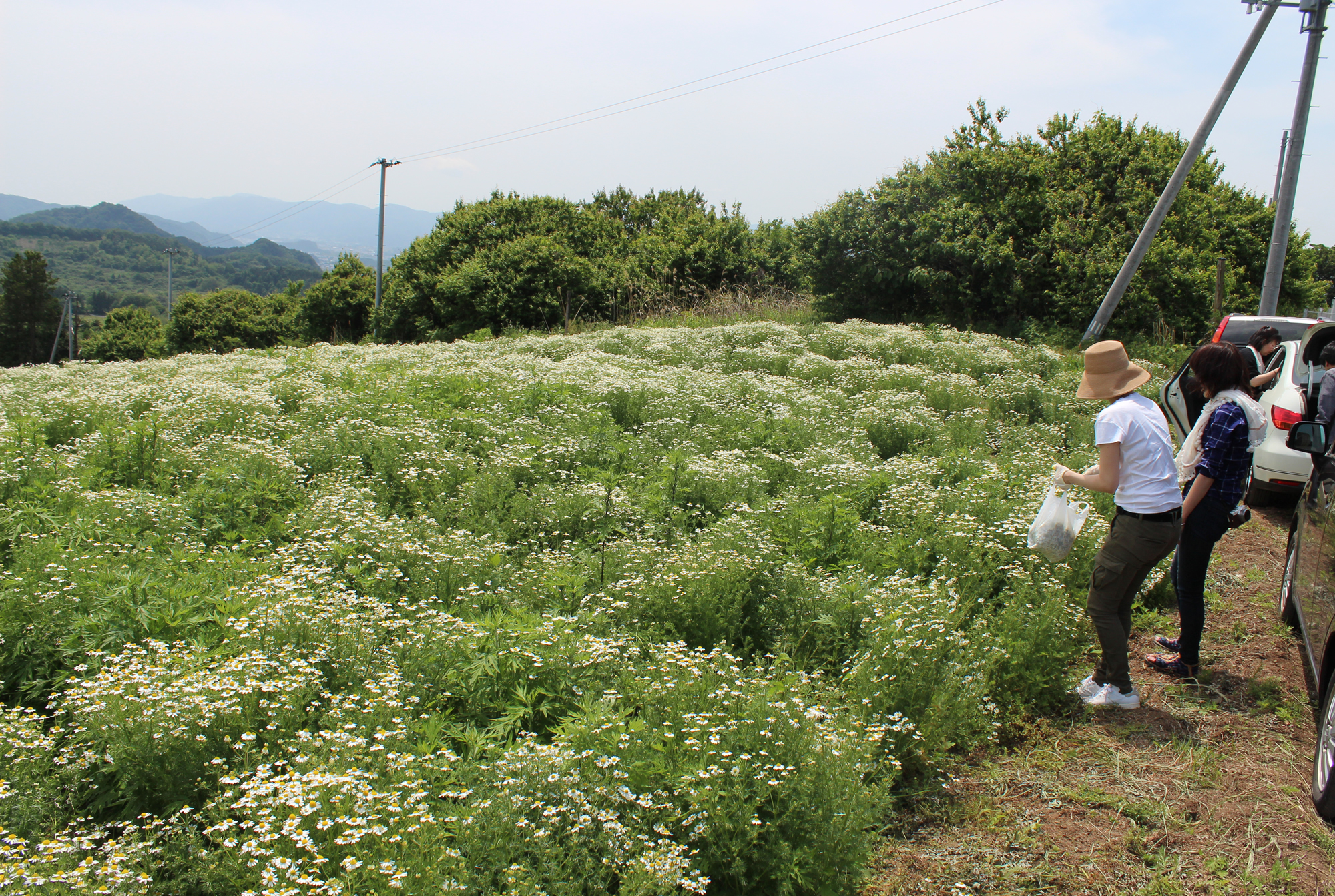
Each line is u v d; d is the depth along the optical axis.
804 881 3.22
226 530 6.39
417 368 13.52
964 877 3.69
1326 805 4.03
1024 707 4.96
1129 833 3.95
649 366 15.15
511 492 7.46
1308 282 28.83
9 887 2.60
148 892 2.83
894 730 4.20
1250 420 5.27
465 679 4.20
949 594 5.50
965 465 8.55
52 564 4.72
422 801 3.20
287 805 2.99
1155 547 4.82
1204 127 18.09
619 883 3.07
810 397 11.98
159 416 8.89
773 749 3.44
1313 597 5.18
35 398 10.94
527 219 38.38
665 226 39.75
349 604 4.74
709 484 7.67
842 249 26.23
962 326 24.59
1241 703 5.20
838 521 6.73
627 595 5.26
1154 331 22.55
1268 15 16.42
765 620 5.20
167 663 3.98
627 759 3.44
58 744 3.75
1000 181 25.08
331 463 8.01
